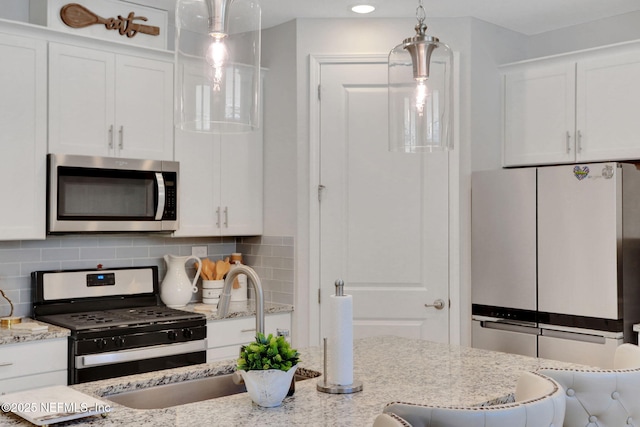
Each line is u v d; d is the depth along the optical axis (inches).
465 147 154.3
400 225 156.3
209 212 155.9
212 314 143.0
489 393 77.3
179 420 66.3
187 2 58.2
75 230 131.9
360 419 66.7
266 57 165.5
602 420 72.5
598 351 132.0
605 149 143.2
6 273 136.8
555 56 149.7
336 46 157.1
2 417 65.3
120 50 140.4
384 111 156.6
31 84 128.1
